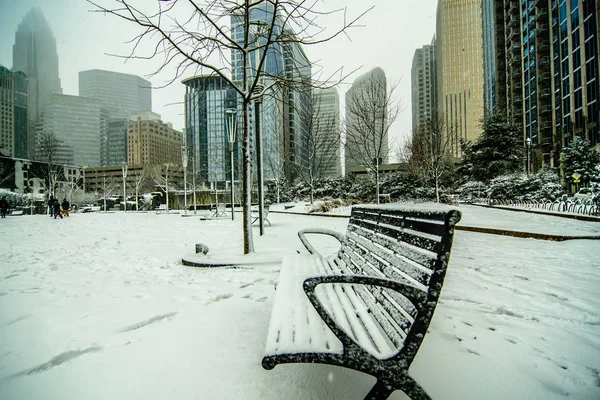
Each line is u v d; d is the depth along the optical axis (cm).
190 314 311
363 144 1877
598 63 3466
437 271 145
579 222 1254
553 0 4397
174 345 245
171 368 212
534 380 197
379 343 162
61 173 4819
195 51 509
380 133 1753
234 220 1794
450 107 11538
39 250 747
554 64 4400
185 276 466
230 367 212
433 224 164
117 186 6088
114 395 185
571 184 3338
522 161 3694
